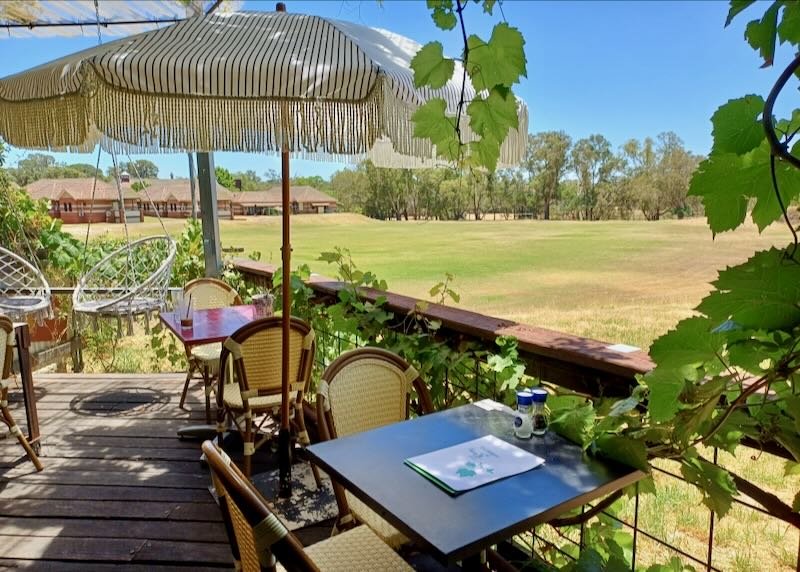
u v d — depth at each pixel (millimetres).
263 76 1643
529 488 1334
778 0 895
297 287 3473
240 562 1207
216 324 3238
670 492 1652
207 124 1699
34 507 2594
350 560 1559
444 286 2588
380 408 2115
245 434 2648
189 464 3023
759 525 1511
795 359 1068
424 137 1541
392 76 1666
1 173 5574
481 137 1479
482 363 2205
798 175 998
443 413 1827
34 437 3168
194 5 4422
